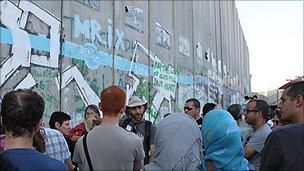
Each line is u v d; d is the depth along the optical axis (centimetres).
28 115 250
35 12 896
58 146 455
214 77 2778
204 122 424
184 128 382
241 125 683
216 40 2980
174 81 1827
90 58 1112
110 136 353
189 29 2172
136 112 603
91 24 1132
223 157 405
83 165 355
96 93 1128
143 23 1519
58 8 985
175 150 373
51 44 943
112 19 1264
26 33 860
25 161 243
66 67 998
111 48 1244
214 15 2975
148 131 597
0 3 789
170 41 1827
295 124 286
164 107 1672
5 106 251
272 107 703
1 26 789
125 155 349
